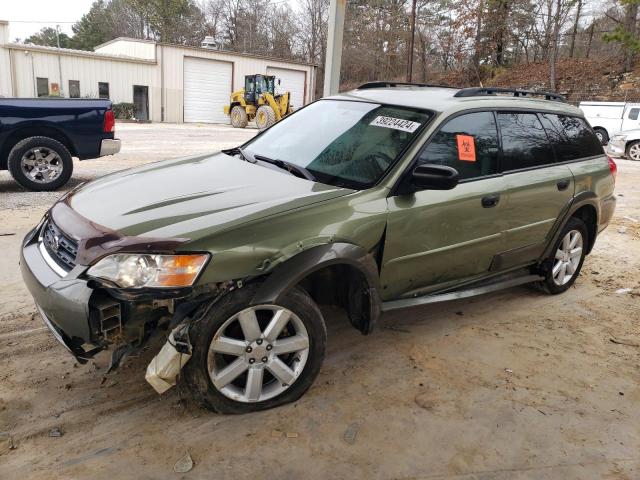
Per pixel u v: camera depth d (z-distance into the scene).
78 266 2.54
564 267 4.79
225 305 2.62
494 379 3.39
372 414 2.95
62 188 8.07
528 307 4.60
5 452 2.49
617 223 7.95
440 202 3.41
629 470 2.66
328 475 2.49
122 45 30.11
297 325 2.88
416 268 3.44
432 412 3.01
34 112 7.51
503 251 4.00
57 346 3.42
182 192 3.08
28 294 4.16
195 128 23.62
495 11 33.34
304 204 2.91
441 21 38.75
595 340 4.04
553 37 29.94
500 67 35.06
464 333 4.02
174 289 2.47
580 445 2.82
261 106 24.91
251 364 2.78
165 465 2.48
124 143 14.54
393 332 3.96
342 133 3.73
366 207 3.10
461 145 3.63
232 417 2.84
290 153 3.74
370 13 44.53
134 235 2.56
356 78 46.28
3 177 8.95
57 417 2.76
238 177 3.35
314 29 49.25
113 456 2.52
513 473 2.58
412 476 2.52
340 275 3.24
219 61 29.81
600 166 4.88
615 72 29.58
